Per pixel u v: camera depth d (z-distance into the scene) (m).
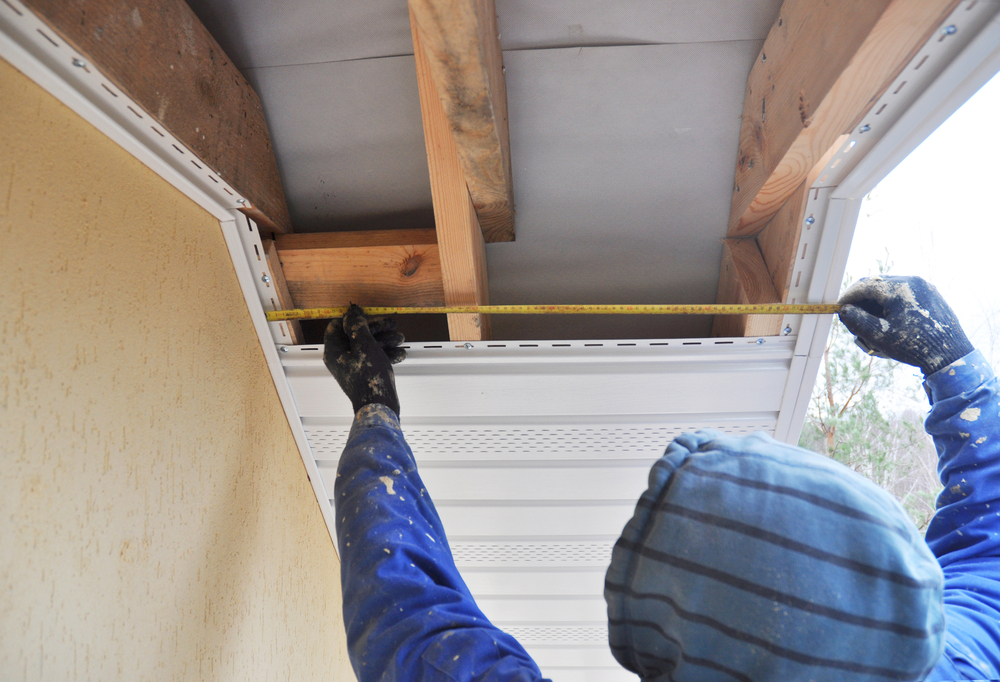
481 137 1.11
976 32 0.82
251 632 1.41
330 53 1.28
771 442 0.56
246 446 1.40
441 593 0.83
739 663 0.47
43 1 0.76
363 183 1.48
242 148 1.26
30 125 0.82
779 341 1.40
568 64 1.28
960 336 1.09
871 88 0.94
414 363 1.47
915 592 0.44
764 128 1.21
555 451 1.63
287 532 1.62
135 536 1.02
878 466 2.83
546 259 1.58
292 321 1.46
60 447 0.87
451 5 0.87
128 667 0.99
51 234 0.86
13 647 0.78
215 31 1.25
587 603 2.11
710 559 0.48
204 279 1.24
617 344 1.42
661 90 1.31
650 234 1.52
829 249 1.24
